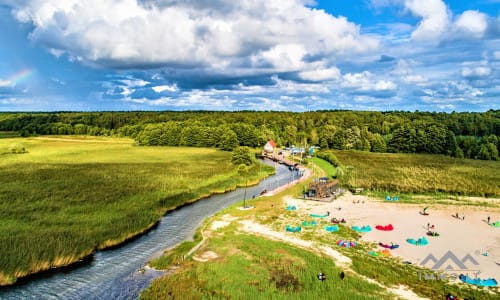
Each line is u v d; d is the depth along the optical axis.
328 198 67.31
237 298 29.23
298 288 31.20
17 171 83.19
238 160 103.19
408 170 103.88
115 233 44.72
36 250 37.44
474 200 67.31
